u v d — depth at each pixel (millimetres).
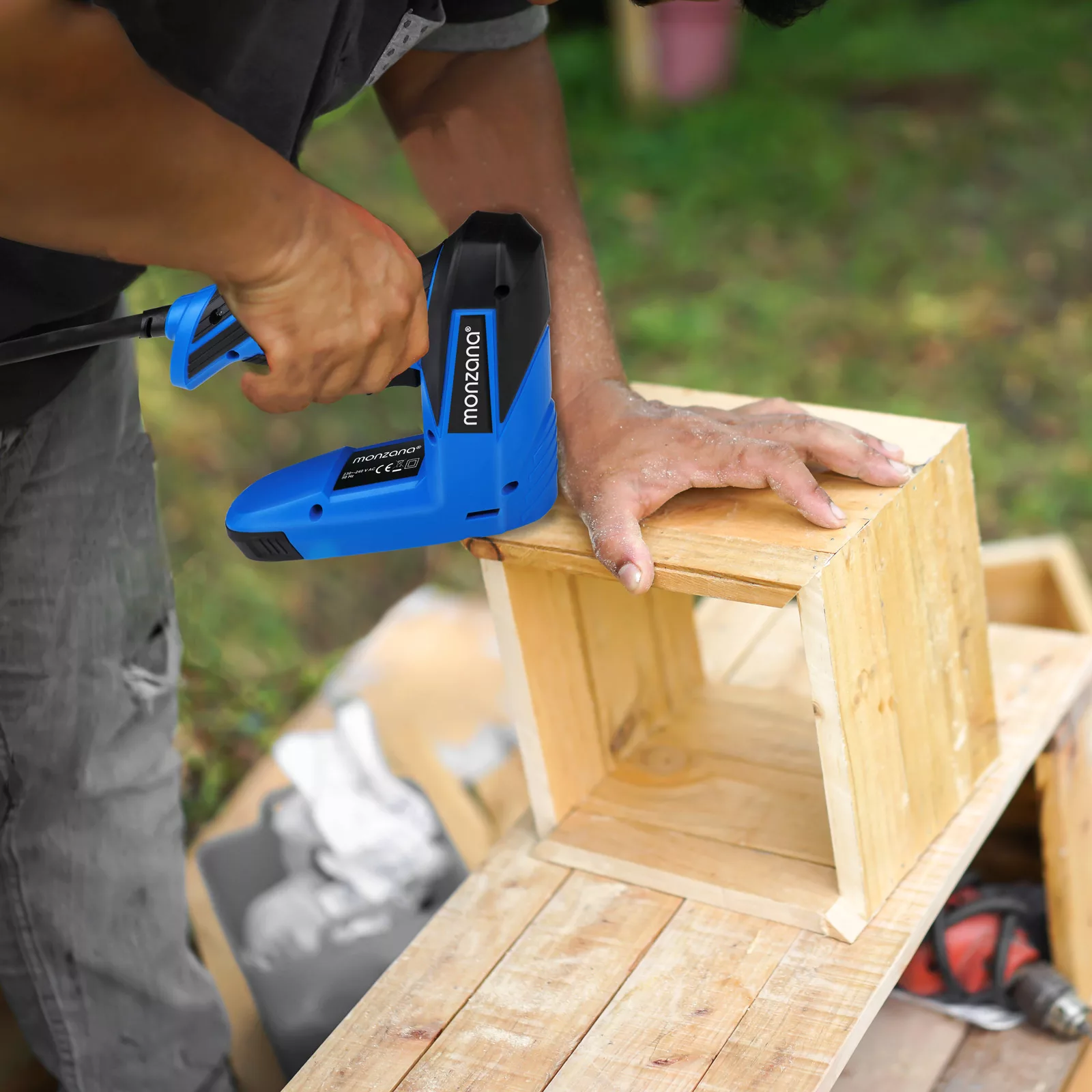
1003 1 5695
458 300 1005
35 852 1245
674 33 4871
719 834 1298
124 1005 1331
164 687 1323
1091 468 3133
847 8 5734
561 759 1332
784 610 1735
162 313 978
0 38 683
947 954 1516
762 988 1139
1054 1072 1466
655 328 3762
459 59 1233
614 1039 1111
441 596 2146
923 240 4125
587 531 1155
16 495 1158
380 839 1641
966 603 1271
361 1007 1179
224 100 973
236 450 2744
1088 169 4410
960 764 1300
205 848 1687
